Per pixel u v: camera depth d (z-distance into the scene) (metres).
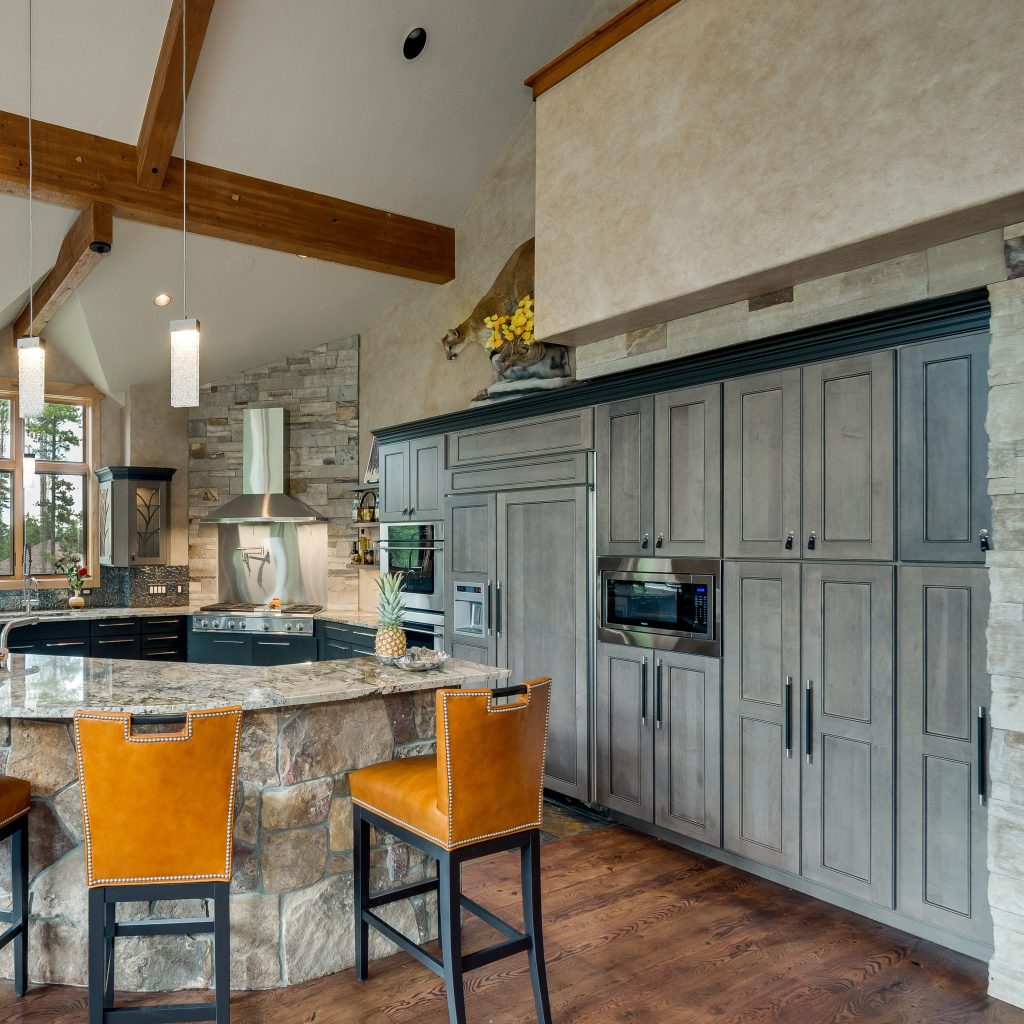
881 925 3.11
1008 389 2.66
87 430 7.37
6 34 4.10
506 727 2.38
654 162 3.53
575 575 4.37
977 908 2.77
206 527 7.59
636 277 3.61
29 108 4.44
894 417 3.02
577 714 4.34
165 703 2.52
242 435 7.53
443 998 2.62
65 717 2.47
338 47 4.74
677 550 3.83
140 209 4.84
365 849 2.70
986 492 2.76
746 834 3.51
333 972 2.78
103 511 7.30
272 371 7.46
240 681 2.89
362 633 6.08
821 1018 2.52
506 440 4.89
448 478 5.37
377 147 5.43
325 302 6.62
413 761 2.77
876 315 3.00
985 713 2.75
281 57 4.65
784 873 3.44
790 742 3.34
